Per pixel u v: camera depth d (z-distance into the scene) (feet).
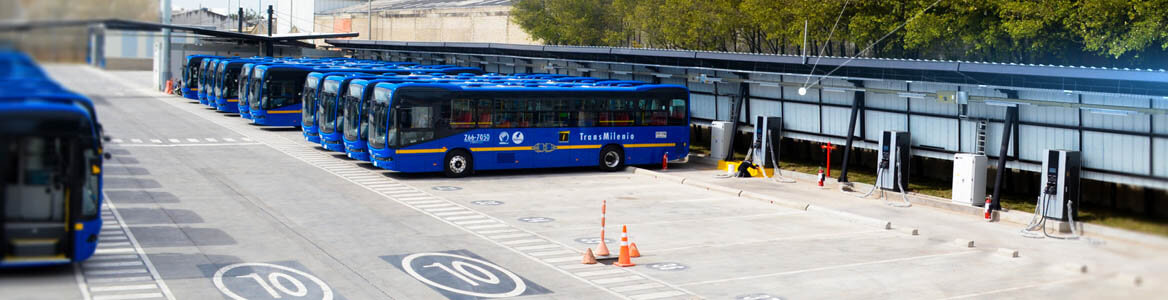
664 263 82.28
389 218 100.48
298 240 88.12
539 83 144.66
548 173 139.23
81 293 65.77
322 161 146.20
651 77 171.32
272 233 90.94
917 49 158.61
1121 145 97.76
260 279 73.10
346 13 384.47
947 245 90.84
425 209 106.52
